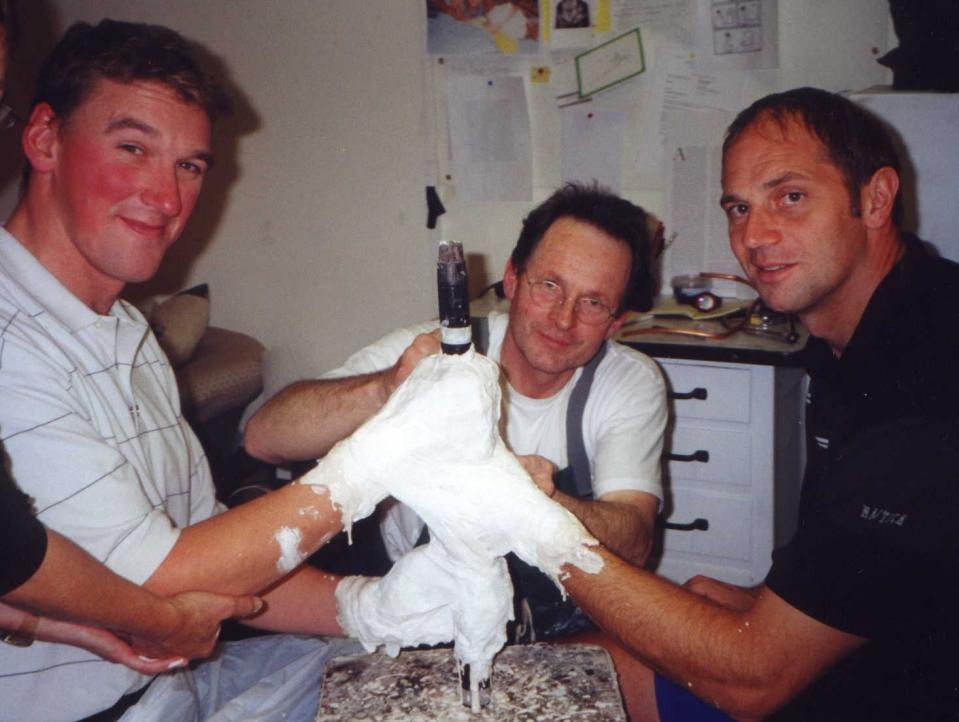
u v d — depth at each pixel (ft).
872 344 3.71
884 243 4.06
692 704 4.18
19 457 3.20
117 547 3.24
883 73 7.10
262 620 4.07
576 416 4.85
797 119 4.04
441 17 8.13
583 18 7.73
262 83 8.90
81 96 3.46
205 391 8.57
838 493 3.50
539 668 3.35
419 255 8.93
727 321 6.89
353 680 3.32
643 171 7.89
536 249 4.57
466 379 3.09
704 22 7.41
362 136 8.75
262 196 9.26
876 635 3.45
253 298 9.64
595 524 4.25
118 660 3.33
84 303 3.74
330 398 4.45
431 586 3.25
